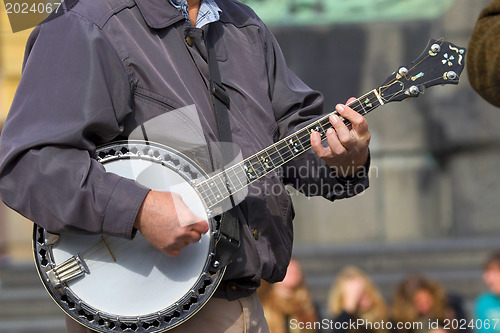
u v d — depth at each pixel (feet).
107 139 23.84
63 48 23.53
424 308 61.98
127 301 24.06
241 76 26.21
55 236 24.02
